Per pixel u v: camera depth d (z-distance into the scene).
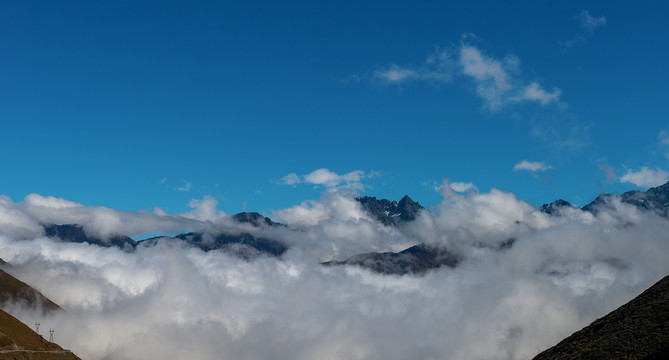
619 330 142.50
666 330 127.50
